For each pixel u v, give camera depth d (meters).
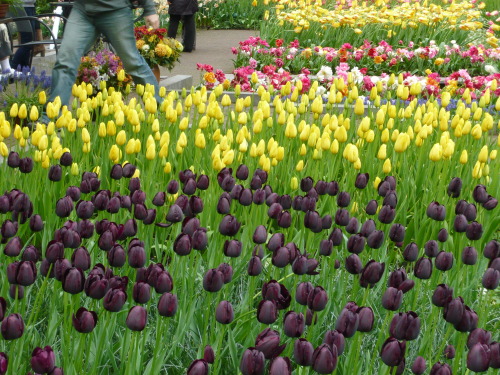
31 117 5.55
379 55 14.89
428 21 16.75
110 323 3.19
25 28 11.30
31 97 7.90
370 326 2.52
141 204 3.59
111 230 3.29
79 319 2.57
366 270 2.88
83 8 7.95
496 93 10.34
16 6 9.96
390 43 16.92
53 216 4.65
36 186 4.81
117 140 5.25
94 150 6.21
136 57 8.33
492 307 4.07
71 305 2.87
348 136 6.67
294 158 6.14
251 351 2.25
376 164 6.00
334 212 4.78
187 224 3.31
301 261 3.01
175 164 5.90
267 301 2.51
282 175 5.58
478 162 5.27
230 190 4.21
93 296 2.62
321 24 17.12
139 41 11.78
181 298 3.55
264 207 4.56
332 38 17.03
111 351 3.12
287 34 17.02
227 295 3.60
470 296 4.04
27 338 3.12
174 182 4.21
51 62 12.52
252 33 24.06
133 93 10.23
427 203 5.43
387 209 3.62
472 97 10.47
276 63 14.36
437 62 13.94
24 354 3.08
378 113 6.07
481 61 14.63
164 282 2.69
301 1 17.80
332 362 2.26
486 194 4.21
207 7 25.31
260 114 6.04
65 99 8.00
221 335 2.80
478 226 3.68
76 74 8.05
